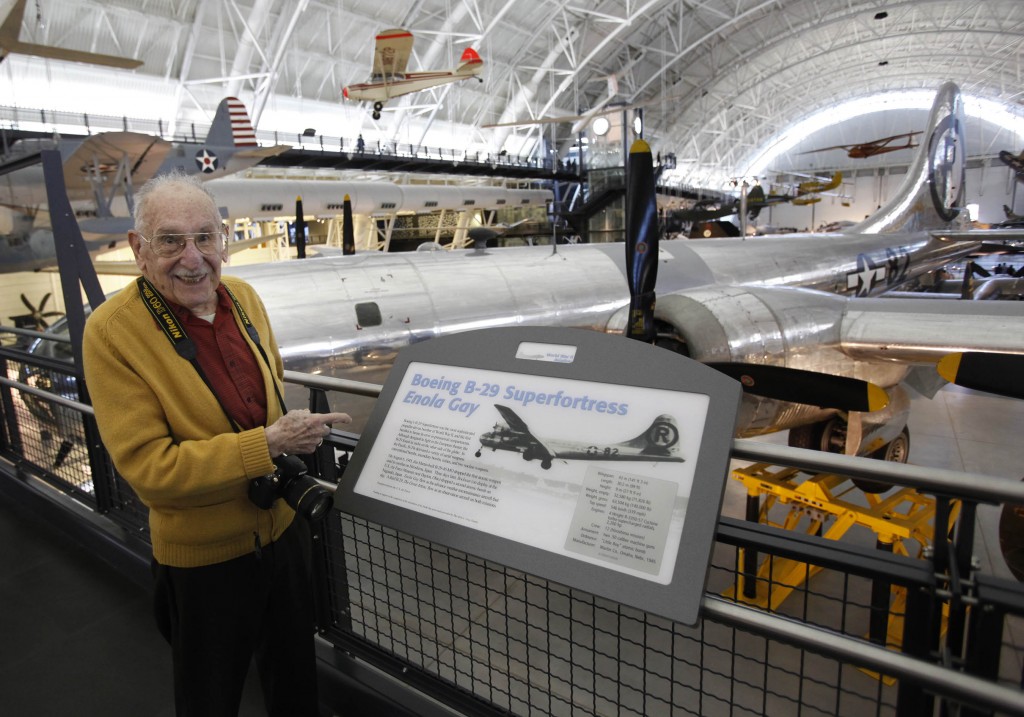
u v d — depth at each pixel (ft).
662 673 8.87
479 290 17.24
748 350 13.43
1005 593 3.13
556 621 9.86
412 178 89.20
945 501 3.25
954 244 33.27
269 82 59.98
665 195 104.68
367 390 5.14
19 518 10.43
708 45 105.81
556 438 4.03
